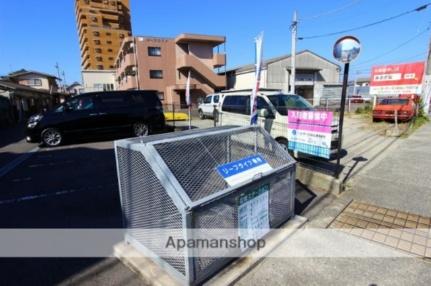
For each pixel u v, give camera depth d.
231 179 2.25
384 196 3.73
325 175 4.11
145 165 2.21
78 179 4.97
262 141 2.96
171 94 26.47
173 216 2.01
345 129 10.34
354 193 3.88
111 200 3.95
